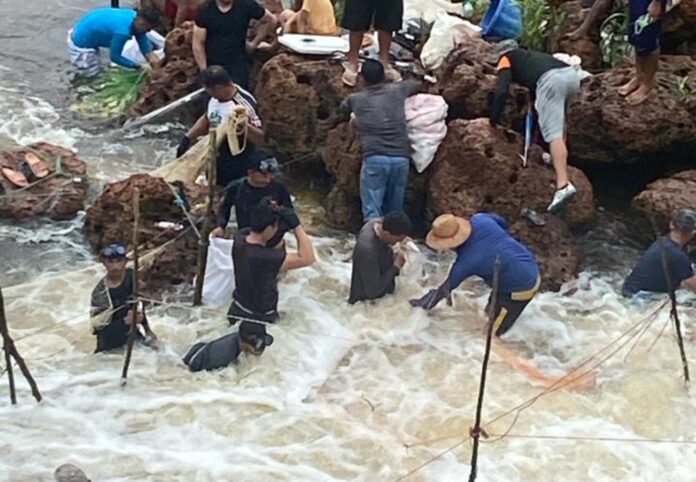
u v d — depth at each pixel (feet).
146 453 28.50
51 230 39.86
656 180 42.75
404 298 36.14
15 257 37.93
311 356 33.06
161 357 32.55
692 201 38.24
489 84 40.65
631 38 38.83
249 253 32.09
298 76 42.09
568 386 32.14
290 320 34.73
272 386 31.60
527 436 29.91
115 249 30.94
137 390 30.94
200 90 44.57
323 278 37.45
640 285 36.14
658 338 34.50
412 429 30.17
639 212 39.50
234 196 36.73
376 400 31.35
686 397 31.71
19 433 28.91
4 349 28.96
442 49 43.50
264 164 34.99
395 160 38.27
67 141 46.57
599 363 33.35
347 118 41.29
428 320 35.19
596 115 40.57
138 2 61.52
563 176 37.78
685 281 35.70
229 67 44.19
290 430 29.81
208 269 35.37
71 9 62.18
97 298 31.65
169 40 48.03
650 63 39.04
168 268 36.40
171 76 47.83
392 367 32.89
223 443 29.19
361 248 34.63
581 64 43.88
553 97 37.73
